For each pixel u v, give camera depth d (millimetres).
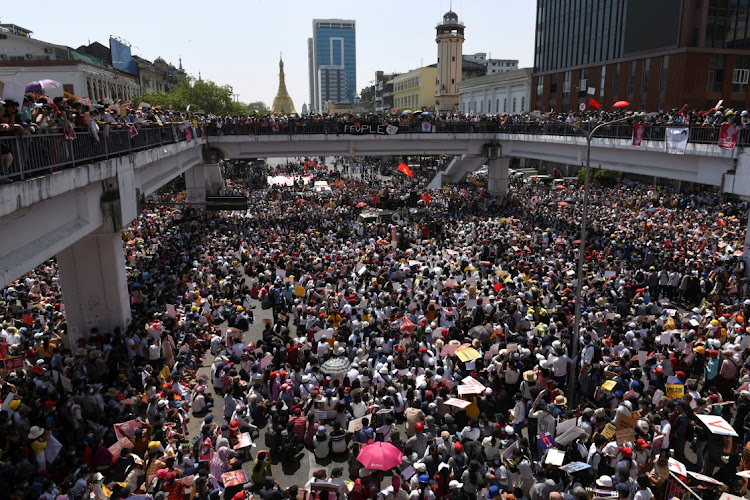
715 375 13734
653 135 25438
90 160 13492
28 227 10555
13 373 13445
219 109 72438
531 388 12539
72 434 11453
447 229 33500
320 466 11789
